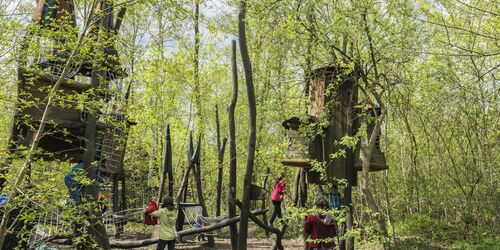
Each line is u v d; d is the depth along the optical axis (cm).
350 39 855
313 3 791
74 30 604
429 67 856
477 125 1020
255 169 1608
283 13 839
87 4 686
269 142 1498
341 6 822
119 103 728
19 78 637
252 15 869
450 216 1258
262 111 1109
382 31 792
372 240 840
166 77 1530
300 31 845
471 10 819
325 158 940
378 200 1245
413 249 999
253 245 1343
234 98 927
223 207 2161
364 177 902
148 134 1881
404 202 1266
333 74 898
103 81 695
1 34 549
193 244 1301
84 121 755
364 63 887
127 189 2038
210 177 2100
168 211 964
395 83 856
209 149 2064
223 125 1981
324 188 1112
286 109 1095
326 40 822
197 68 1573
